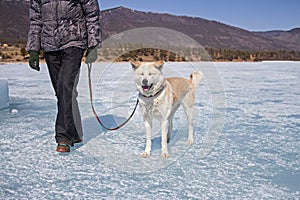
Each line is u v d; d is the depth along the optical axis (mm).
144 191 2367
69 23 3238
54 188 2430
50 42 3266
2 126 4359
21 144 3557
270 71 15469
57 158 3109
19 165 2912
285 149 3348
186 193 2330
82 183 2521
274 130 4117
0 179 2596
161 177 2639
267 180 2562
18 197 2279
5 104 5711
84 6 3301
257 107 5734
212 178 2607
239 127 4262
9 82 10227
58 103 3328
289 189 2398
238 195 2297
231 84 9570
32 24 3348
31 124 4488
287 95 7316
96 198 2258
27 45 3377
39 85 9469
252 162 2973
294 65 21641
